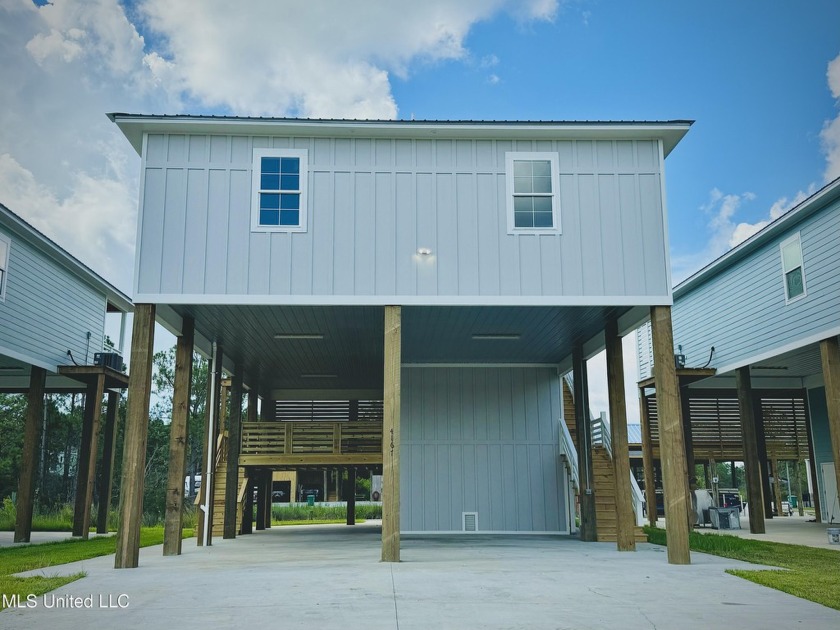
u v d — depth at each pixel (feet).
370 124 40.52
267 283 39.81
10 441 113.29
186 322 45.32
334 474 147.84
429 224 40.86
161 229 39.91
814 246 55.57
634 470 111.04
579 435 54.24
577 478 59.11
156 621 23.06
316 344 54.24
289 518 106.32
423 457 61.31
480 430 62.03
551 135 41.78
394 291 40.06
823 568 35.19
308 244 40.27
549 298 40.42
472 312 44.16
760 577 31.50
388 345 39.52
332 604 25.59
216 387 54.24
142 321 39.01
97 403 63.87
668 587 29.43
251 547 50.26
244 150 41.01
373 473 83.35
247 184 40.65
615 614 23.98
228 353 57.82
